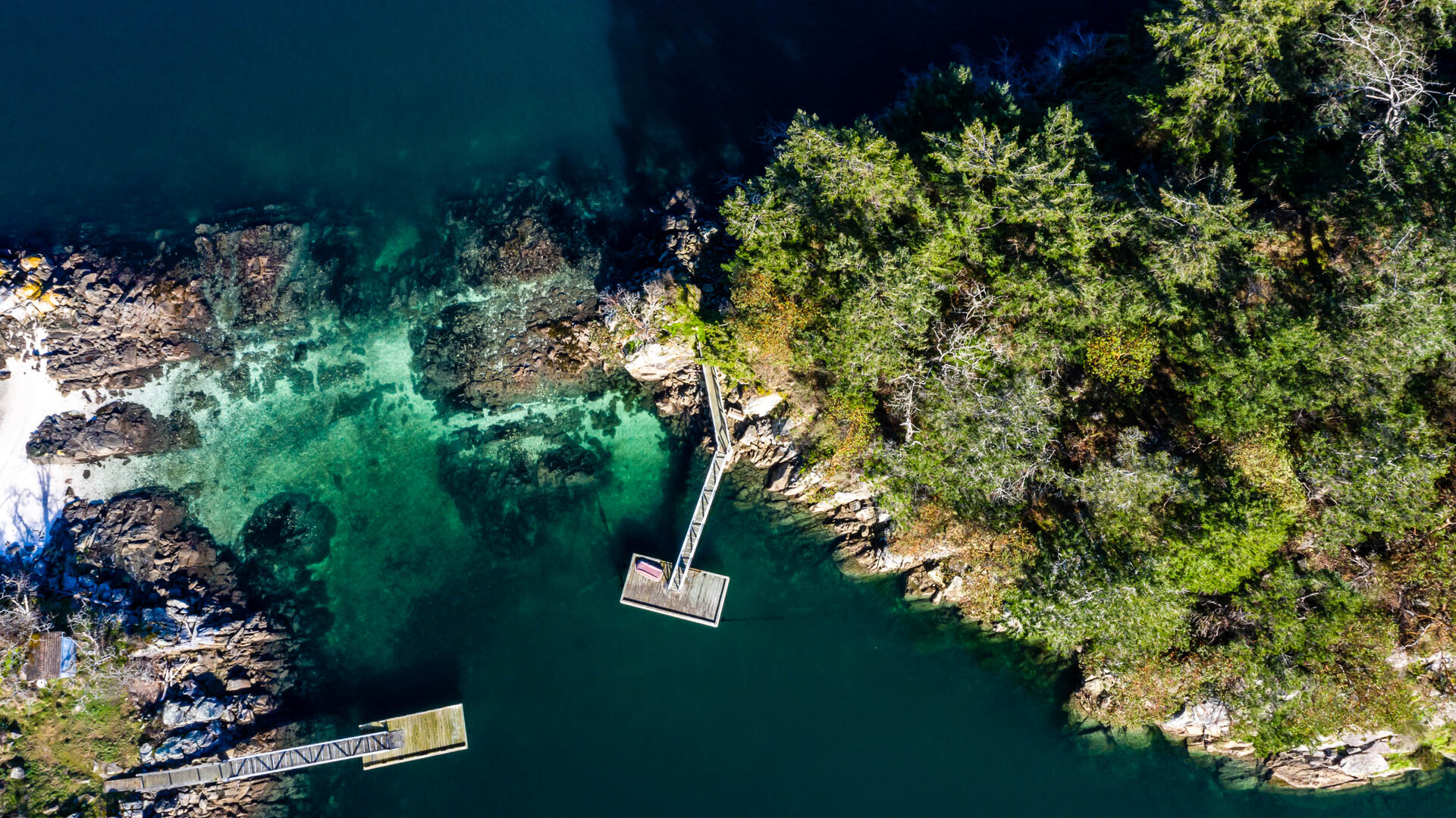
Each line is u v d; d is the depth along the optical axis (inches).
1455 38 1397.6
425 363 1953.7
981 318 1547.7
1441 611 1477.6
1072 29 2057.1
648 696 1807.3
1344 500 1402.6
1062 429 1600.6
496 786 1768.0
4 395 1887.3
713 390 1882.4
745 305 1636.3
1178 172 1526.8
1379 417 1391.5
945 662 1825.8
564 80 2126.0
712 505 1898.4
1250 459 1438.2
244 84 2105.1
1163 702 1660.9
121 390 1921.8
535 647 1838.1
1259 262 1380.4
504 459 1929.1
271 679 1803.6
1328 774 1694.1
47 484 1878.7
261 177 2054.6
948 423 1546.5
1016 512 1598.2
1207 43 1405.0
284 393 1946.4
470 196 2043.6
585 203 2038.6
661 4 2161.7
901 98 2071.9
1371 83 1386.6
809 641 1836.9
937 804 1747.0
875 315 1485.0
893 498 1659.7
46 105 2080.5
